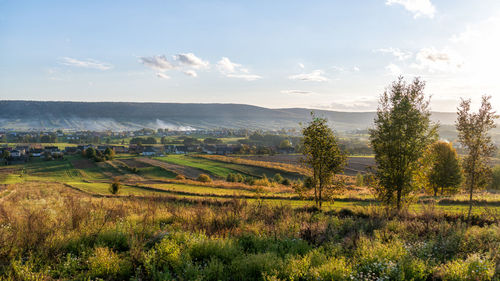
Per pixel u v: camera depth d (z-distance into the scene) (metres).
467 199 21.31
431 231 10.62
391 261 7.24
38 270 6.75
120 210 12.41
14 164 128.25
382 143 17.19
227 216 11.33
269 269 6.82
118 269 6.87
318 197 19.14
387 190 17.02
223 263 7.62
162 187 50.47
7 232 8.27
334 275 6.55
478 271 6.55
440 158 37.41
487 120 14.87
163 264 7.21
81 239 8.64
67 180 93.38
